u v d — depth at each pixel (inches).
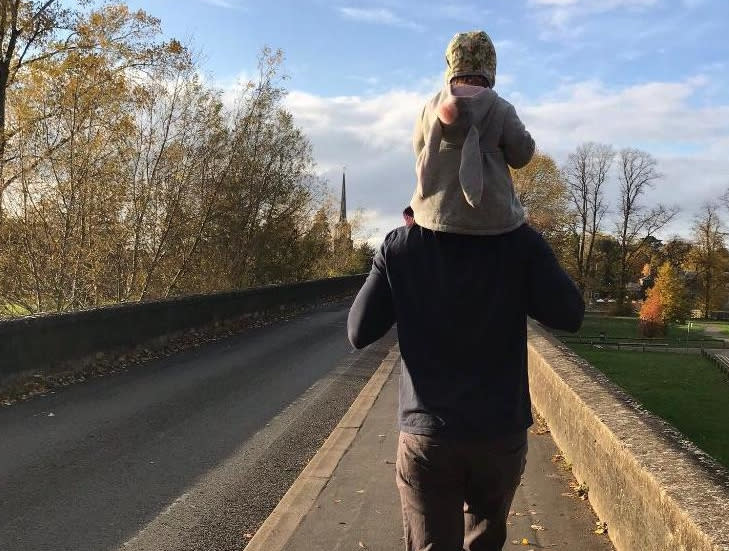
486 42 83.6
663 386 1005.2
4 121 568.1
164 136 652.1
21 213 548.1
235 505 194.4
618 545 140.9
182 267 719.1
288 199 919.7
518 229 81.7
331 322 783.1
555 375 235.6
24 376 350.9
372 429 273.6
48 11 614.2
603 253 2933.1
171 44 625.9
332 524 166.4
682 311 2468.0
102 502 194.7
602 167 2694.4
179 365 454.3
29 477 215.5
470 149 77.5
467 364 81.0
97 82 569.3
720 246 2952.8
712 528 92.7
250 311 756.0
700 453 129.0
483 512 87.4
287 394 363.6
